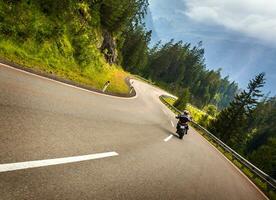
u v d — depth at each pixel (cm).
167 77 13200
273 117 11406
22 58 1647
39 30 2003
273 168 5053
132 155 823
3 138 520
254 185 1441
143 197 583
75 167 551
